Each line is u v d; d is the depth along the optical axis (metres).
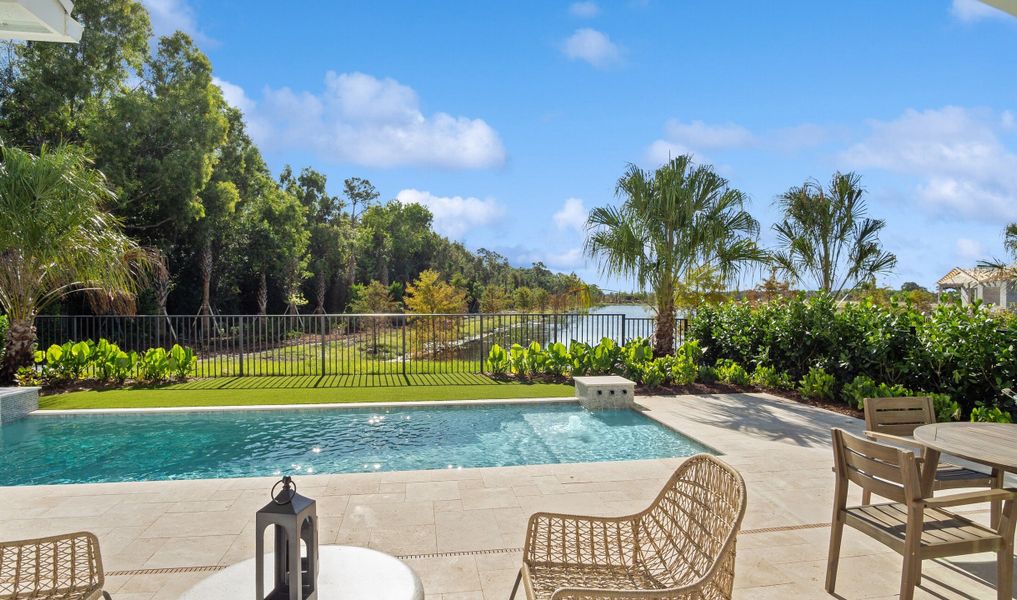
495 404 8.02
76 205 8.15
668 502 2.23
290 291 28.55
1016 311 8.12
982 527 2.53
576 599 1.62
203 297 21.56
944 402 6.64
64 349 8.98
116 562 3.05
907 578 2.34
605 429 6.97
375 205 52.19
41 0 2.64
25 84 15.98
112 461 5.80
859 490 4.27
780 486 4.35
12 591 1.97
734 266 10.30
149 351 9.40
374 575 1.78
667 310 10.64
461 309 24.77
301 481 4.50
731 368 9.59
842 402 8.11
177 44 19.95
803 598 2.63
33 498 4.12
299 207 29.03
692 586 1.66
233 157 24.88
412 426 7.12
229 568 1.88
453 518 3.69
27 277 8.47
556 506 3.93
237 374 10.35
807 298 9.37
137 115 16.97
